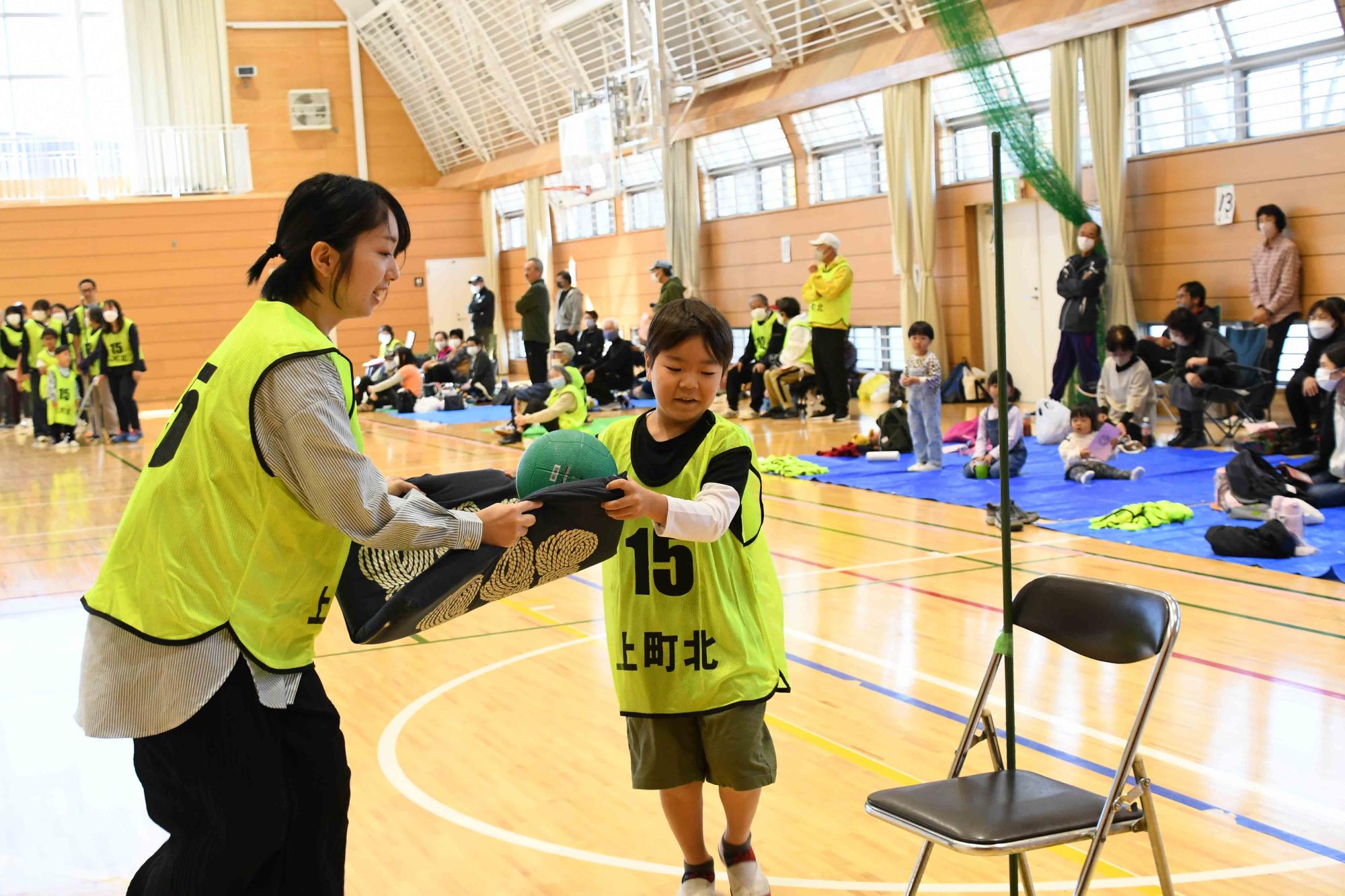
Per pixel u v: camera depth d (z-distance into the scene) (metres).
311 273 2.25
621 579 2.80
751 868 2.95
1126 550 6.95
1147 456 10.12
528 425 12.49
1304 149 10.88
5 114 23.81
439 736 4.32
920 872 2.54
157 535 2.07
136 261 23.06
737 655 2.77
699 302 2.80
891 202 15.14
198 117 24.67
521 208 24.88
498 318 26.03
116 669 2.05
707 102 18.16
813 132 16.84
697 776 2.86
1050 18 12.59
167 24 24.28
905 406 11.16
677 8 17.53
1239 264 11.59
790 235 17.61
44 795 3.91
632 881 3.14
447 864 3.27
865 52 15.22
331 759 2.24
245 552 2.10
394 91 25.94
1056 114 12.86
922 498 8.92
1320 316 9.48
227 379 2.10
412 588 2.10
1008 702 2.61
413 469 11.66
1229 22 11.29
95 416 15.69
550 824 3.51
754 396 14.82
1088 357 12.16
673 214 19.12
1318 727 4.11
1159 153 12.24
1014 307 14.54
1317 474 8.02
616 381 16.41
